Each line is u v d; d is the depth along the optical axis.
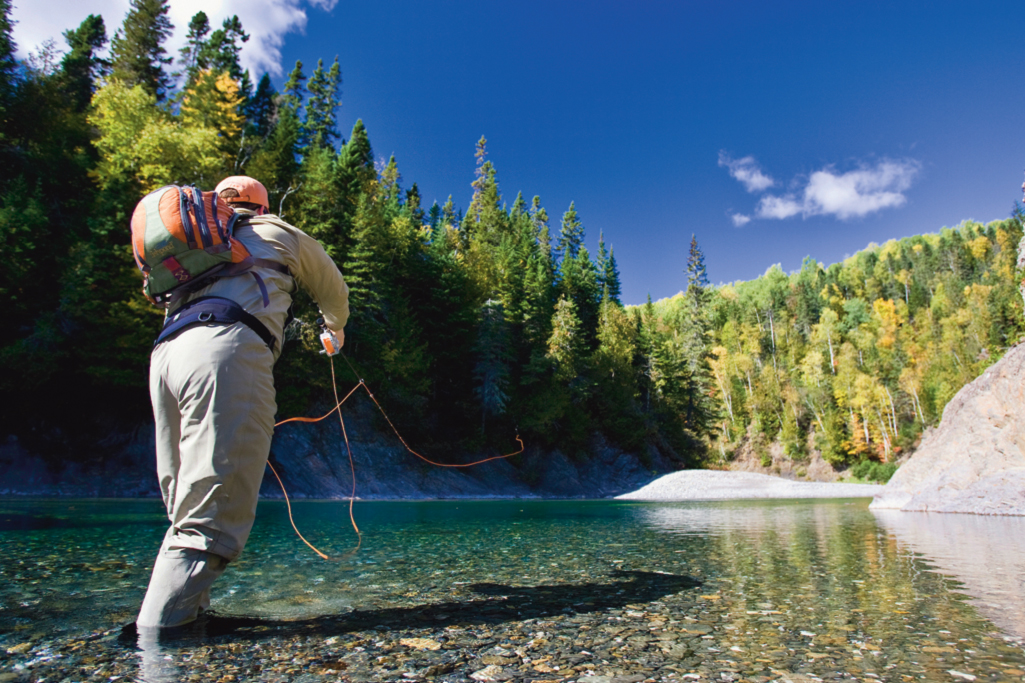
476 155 73.50
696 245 70.12
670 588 2.93
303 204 30.14
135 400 20.55
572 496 33.78
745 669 1.61
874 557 4.27
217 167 25.12
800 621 2.21
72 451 18.77
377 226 34.59
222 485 2.04
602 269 78.50
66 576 2.98
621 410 46.47
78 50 46.53
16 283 19.83
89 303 19.81
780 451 61.81
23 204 22.09
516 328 45.41
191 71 41.75
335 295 2.69
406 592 2.74
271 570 3.41
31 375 18.33
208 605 2.28
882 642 1.91
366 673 1.51
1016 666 1.65
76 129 31.58
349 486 22.31
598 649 1.79
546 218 82.94
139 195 23.14
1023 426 9.81
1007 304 69.25
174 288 2.17
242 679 1.44
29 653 1.64
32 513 7.60
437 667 1.58
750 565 3.84
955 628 2.11
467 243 64.81
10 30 30.77
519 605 2.46
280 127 34.91
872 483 53.28
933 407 59.41
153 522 6.70
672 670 1.59
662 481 31.20
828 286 110.44
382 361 29.16
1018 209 108.12
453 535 6.13
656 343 56.97
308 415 24.22
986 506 9.73
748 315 102.00
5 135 27.97
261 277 2.26
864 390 63.53
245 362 2.10
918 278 108.12
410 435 29.06
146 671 1.49
